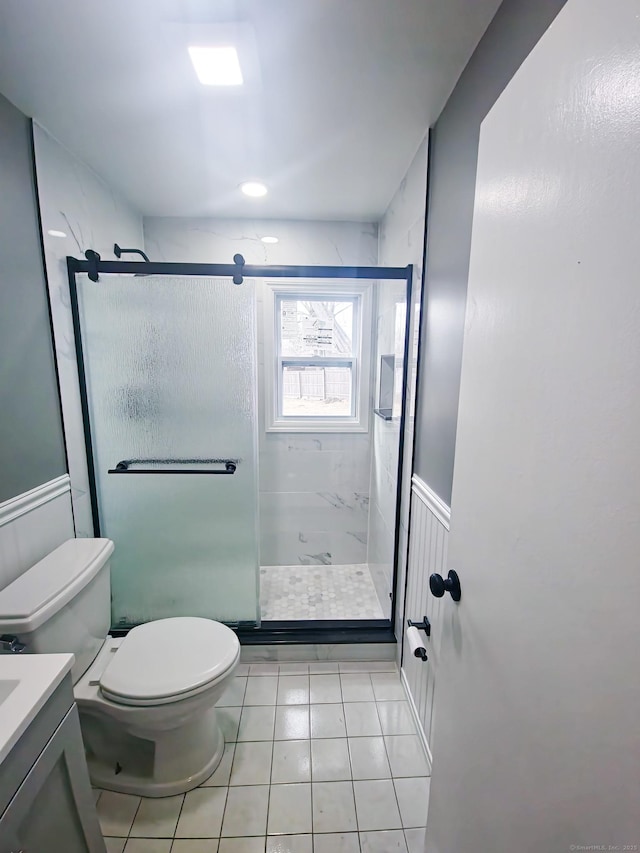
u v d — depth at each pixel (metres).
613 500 0.39
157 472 1.73
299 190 1.84
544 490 0.50
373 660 1.83
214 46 0.98
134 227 2.06
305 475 2.50
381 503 2.19
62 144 1.45
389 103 1.21
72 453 1.55
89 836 0.87
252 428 1.73
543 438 0.51
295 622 1.94
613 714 0.38
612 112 0.38
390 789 1.26
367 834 1.14
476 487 0.72
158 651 1.28
